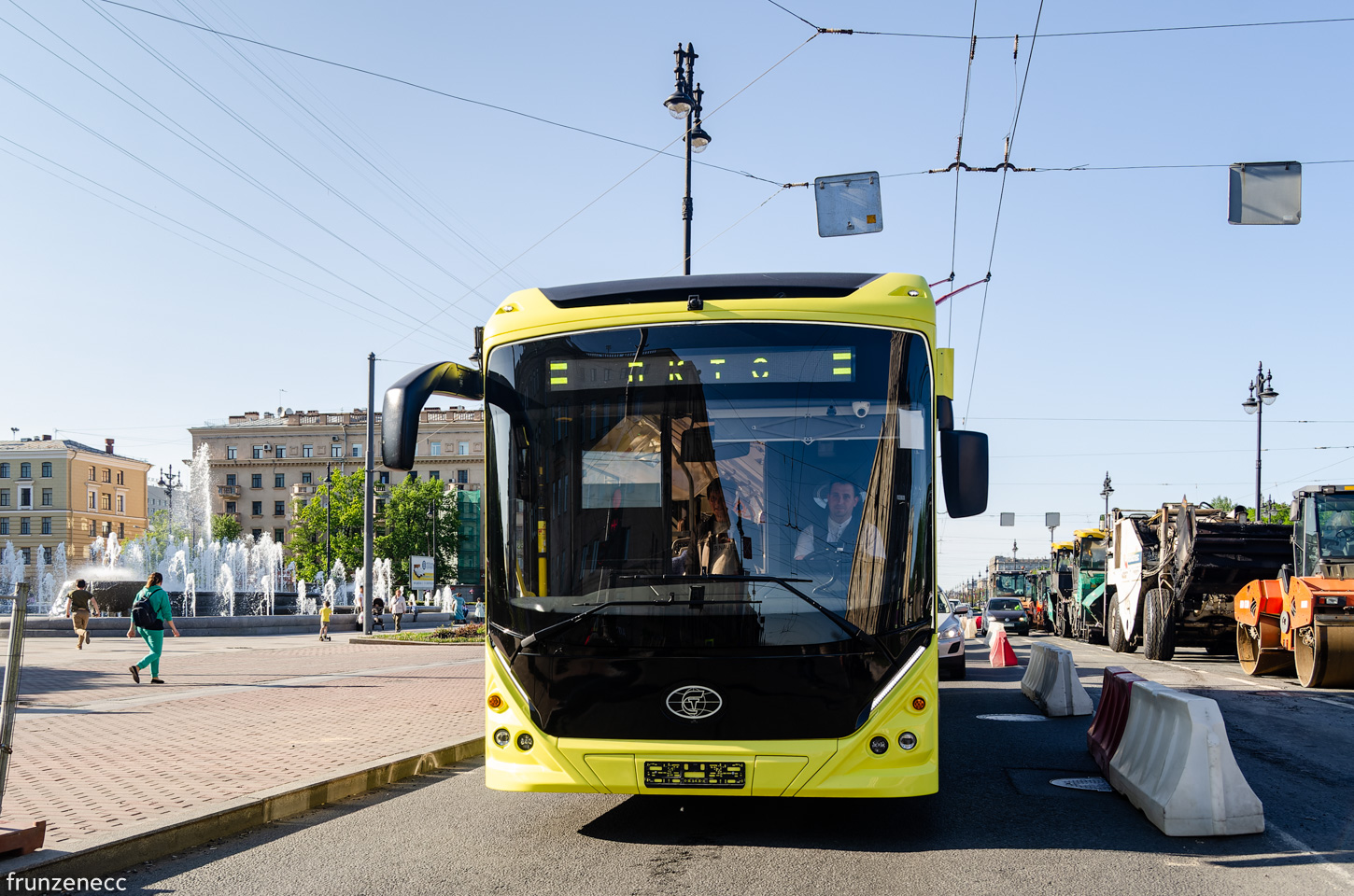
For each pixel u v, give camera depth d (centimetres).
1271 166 1287
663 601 624
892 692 615
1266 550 2045
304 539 8775
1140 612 2334
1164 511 2191
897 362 662
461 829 698
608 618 628
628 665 621
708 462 646
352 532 8756
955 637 1802
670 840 664
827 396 655
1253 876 570
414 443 657
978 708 1373
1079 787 827
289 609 4603
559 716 627
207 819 663
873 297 677
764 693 611
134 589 3959
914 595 630
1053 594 3719
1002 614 4253
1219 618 2134
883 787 605
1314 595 1491
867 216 1554
